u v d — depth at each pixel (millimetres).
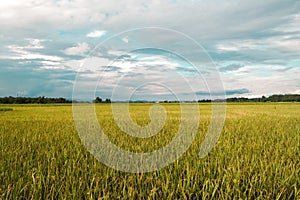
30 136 7625
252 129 9430
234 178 4047
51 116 15117
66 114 16938
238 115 16234
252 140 7176
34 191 3516
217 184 3680
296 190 3586
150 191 3641
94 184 3922
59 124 10758
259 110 22562
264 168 4527
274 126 10422
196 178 3996
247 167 4414
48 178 3889
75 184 3797
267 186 3830
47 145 6164
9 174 4195
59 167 4688
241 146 6129
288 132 8664
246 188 3691
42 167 4562
